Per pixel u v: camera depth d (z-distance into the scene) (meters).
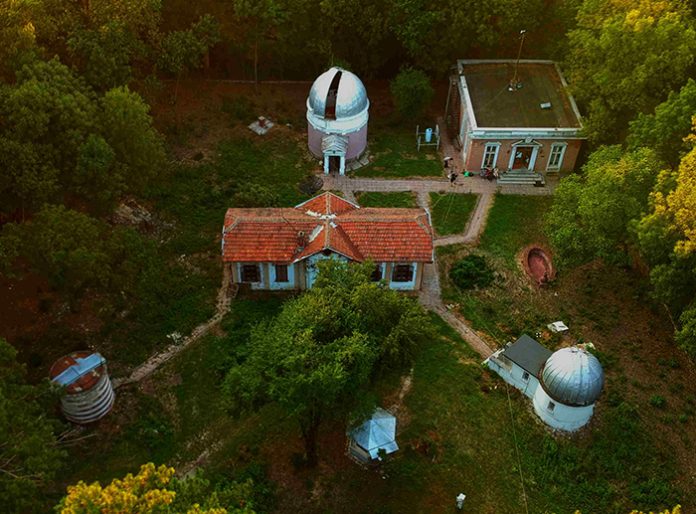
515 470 46.69
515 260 62.00
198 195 65.31
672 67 60.38
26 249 46.44
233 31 73.38
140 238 54.53
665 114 54.94
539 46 77.69
